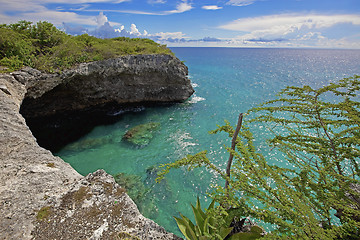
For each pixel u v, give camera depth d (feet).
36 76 49.80
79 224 17.84
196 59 300.40
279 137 14.39
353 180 10.96
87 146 49.60
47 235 16.80
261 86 113.29
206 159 15.74
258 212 12.20
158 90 78.95
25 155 25.58
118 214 18.94
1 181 21.40
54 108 63.16
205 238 14.01
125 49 76.28
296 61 335.47
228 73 158.51
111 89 70.69
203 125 62.13
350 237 11.05
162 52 81.05
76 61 60.95
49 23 65.21
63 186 22.13
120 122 63.93
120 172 39.63
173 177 38.40
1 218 17.61
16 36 52.85
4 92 37.93
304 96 12.94
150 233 17.11
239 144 14.88
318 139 13.03
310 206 11.80
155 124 61.77
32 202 19.47
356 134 11.80
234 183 13.12
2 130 27.76
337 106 12.16
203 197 34.04
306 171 12.82
